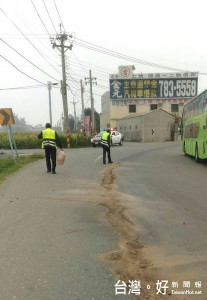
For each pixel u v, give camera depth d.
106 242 5.81
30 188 10.67
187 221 7.16
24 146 40.09
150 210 8.09
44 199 9.11
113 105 69.12
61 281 4.34
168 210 8.10
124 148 33.59
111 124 69.38
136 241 5.92
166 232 6.42
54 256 5.16
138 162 19.72
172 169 16.34
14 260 5.00
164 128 55.50
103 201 8.95
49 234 6.20
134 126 58.44
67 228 6.57
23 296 3.98
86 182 12.05
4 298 3.94
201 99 18.38
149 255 5.29
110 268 4.77
